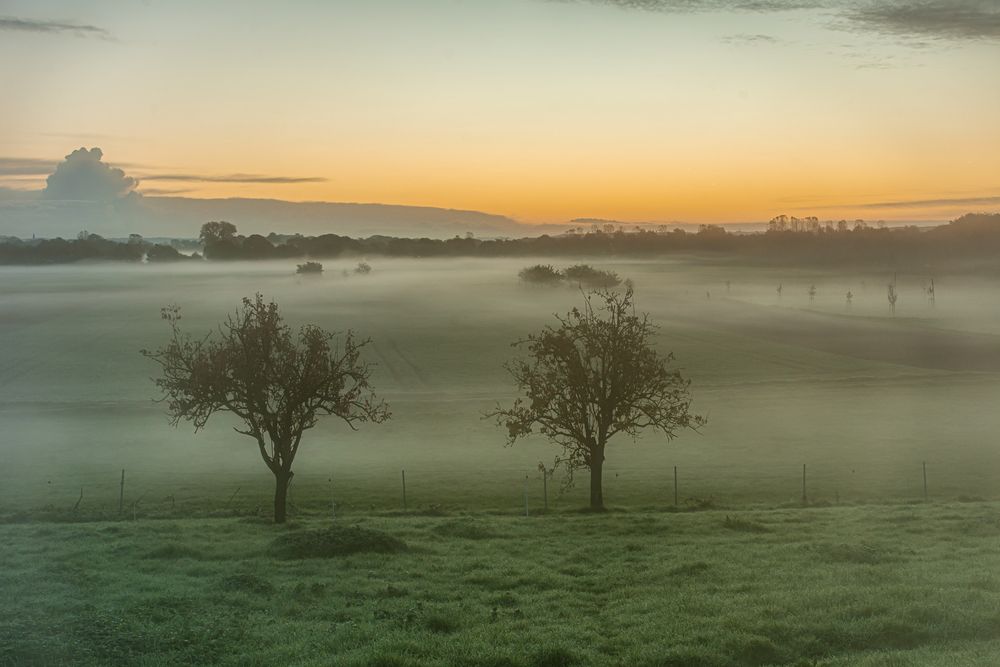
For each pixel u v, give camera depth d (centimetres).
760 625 1769
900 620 1781
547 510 4712
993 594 1975
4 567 2564
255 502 5325
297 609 1998
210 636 1759
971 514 3628
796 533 3194
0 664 1566
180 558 2747
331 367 4388
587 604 2052
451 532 3334
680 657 1598
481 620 1898
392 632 1783
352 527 2966
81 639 1702
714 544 2972
